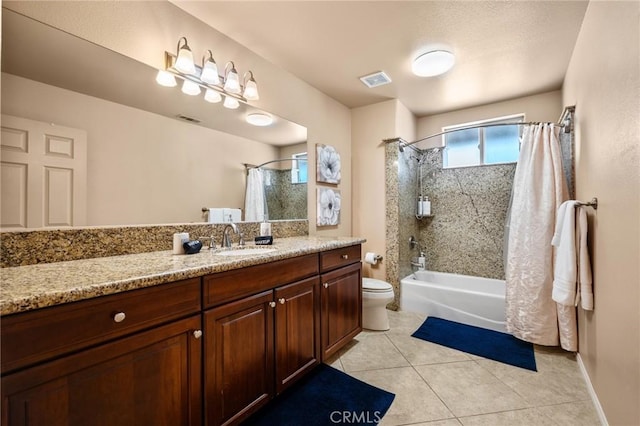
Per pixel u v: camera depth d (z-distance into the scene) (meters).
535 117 2.94
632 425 1.11
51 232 1.24
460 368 1.93
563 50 2.12
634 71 1.09
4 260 1.12
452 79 2.60
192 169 1.80
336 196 3.07
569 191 2.27
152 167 1.61
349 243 2.18
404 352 2.16
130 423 0.95
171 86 1.69
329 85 2.73
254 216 2.21
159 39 1.61
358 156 3.30
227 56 1.97
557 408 1.53
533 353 2.13
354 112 3.33
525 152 2.34
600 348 1.48
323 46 2.09
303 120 2.64
